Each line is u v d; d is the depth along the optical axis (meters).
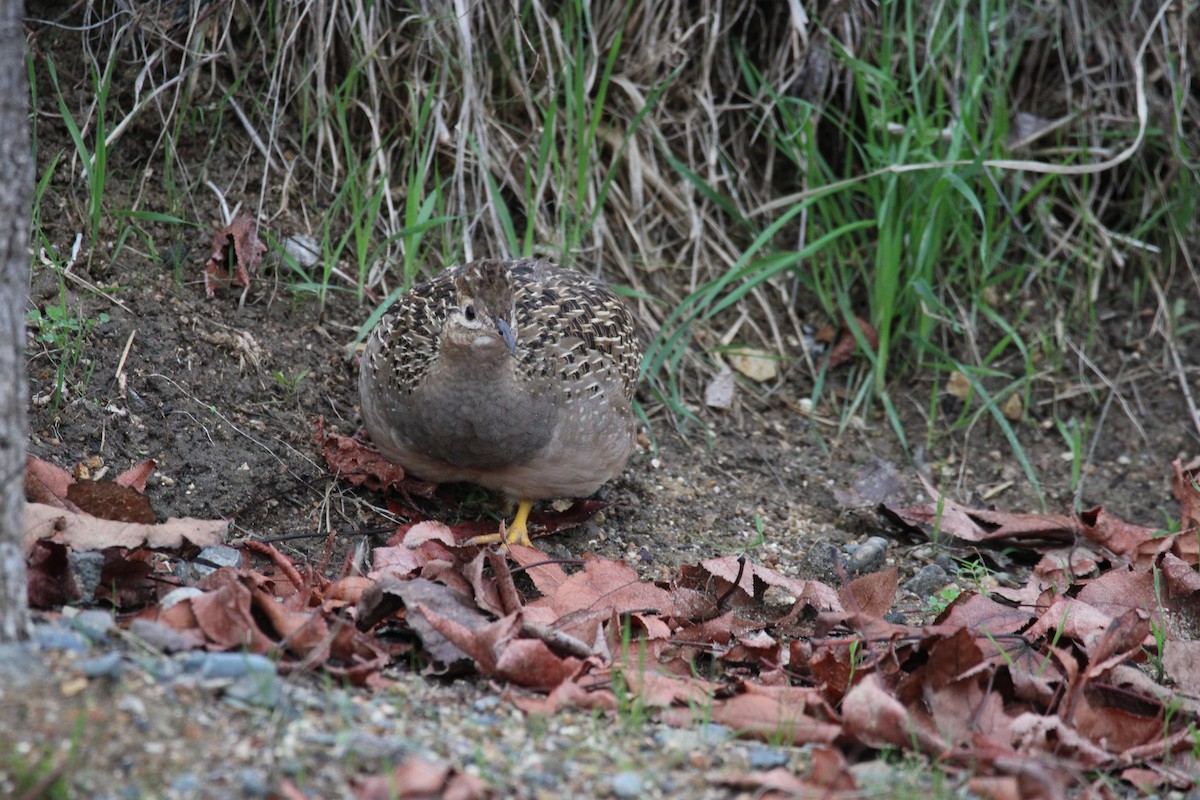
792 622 8.16
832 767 6.12
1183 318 12.61
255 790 5.38
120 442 8.85
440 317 8.81
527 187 10.99
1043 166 10.84
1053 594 8.50
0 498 5.83
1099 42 12.80
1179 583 8.70
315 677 6.57
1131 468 11.55
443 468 9.12
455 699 6.63
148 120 10.62
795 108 12.48
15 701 5.60
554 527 9.57
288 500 9.12
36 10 10.35
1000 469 11.41
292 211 11.00
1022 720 6.74
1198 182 12.68
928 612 8.88
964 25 12.20
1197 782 6.63
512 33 11.58
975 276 12.19
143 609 6.92
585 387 8.97
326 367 10.18
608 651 7.32
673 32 12.02
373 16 11.07
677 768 6.16
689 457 10.91
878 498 10.76
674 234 12.40
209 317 9.96
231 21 10.87
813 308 12.45
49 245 9.63
